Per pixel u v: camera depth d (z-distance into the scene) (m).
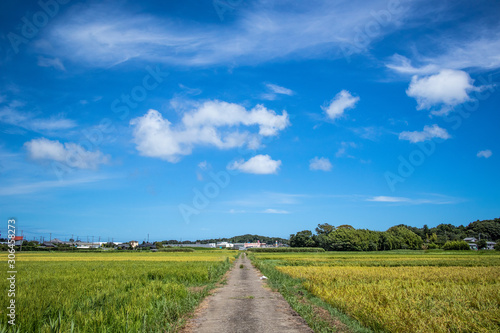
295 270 30.56
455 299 13.38
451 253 82.44
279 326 9.98
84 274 23.69
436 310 11.37
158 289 15.55
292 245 138.50
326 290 15.69
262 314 11.80
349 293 14.66
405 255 76.31
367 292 14.90
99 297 12.69
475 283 20.75
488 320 10.04
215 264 38.22
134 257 68.44
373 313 10.52
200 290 18.12
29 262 46.12
